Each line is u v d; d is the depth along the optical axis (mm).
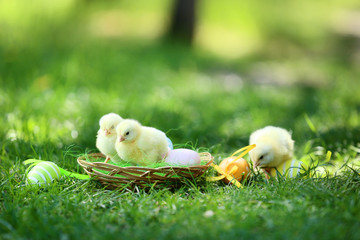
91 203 3664
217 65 14883
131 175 3965
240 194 3801
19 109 6949
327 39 20688
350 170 4359
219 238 2916
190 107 8406
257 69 14805
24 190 3936
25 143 5387
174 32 18422
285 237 2869
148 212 3432
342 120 7266
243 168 4379
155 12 21656
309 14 23484
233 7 22344
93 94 8297
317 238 2854
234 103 9078
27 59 9633
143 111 7344
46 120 6473
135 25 19891
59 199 3699
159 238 2932
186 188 4164
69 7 14164
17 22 10930
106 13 20719
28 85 8430
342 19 24172
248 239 2900
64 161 4770
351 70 15039
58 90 8086
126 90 9141
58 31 11836
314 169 4293
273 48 19031
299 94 10586
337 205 3383
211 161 4266
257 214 3309
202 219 3232
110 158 4512
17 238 3014
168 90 9750
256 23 21406
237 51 18172
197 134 6262
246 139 6367
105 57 11227
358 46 19906
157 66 12117
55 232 3070
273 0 23594
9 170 4637
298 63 16359
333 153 5406
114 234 3008
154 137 4152
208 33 20266
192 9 18344
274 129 4934
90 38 13703
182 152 4266
